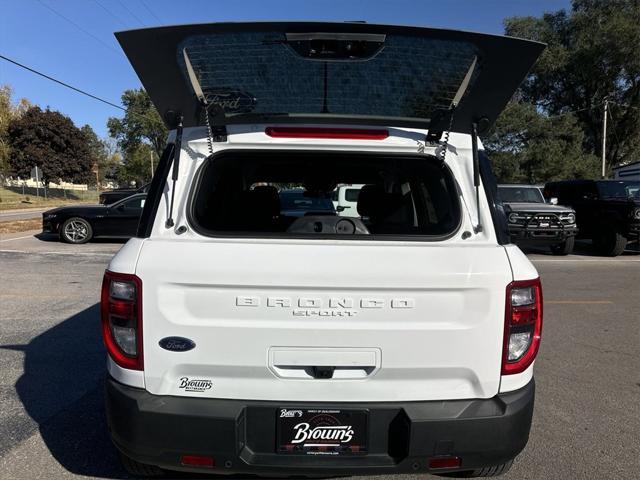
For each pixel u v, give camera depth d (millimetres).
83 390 4242
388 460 2324
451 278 2287
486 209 2539
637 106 41688
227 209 3383
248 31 2322
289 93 2625
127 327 2311
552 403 4156
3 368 4723
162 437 2266
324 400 2320
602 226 13703
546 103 46469
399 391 2332
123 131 73312
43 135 60625
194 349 2285
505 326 2330
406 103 2654
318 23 2291
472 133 2648
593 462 3242
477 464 2344
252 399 2318
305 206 4121
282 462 2303
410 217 3625
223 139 2652
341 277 2260
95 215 14250
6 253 12258
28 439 3428
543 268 11422
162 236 2428
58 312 6695
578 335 6102
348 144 2678
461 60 2463
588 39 40500
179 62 2430
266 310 2273
